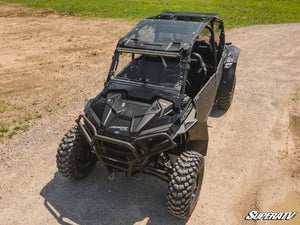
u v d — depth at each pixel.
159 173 3.85
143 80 4.36
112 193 4.33
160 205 4.14
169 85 4.20
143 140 3.53
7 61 10.18
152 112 3.78
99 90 7.78
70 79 8.62
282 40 13.53
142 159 3.60
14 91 7.80
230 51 6.86
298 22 18.88
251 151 5.30
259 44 12.84
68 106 6.89
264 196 4.29
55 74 9.05
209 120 6.33
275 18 20.53
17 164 4.89
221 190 4.41
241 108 6.82
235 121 6.29
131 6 22.97
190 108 4.23
